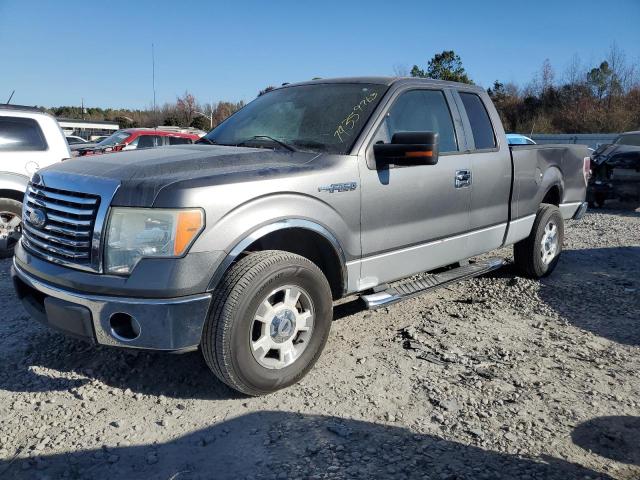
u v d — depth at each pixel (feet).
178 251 10.03
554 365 13.29
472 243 16.58
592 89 151.43
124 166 11.10
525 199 18.75
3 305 16.79
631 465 9.51
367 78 15.05
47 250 11.19
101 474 9.07
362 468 9.16
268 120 14.89
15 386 11.78
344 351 13.79
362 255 13.10
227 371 10.66
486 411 11.03
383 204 13.32
